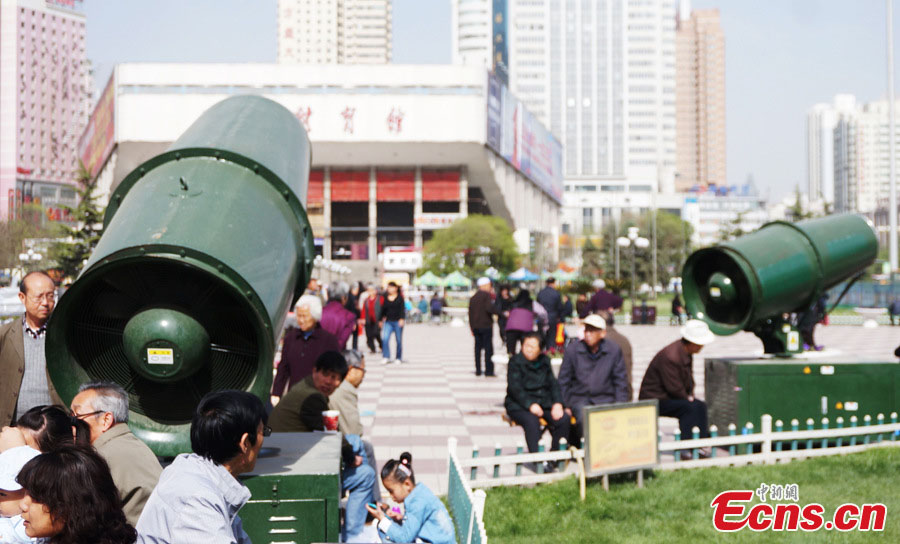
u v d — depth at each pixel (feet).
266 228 15.34
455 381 52.60
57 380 13.67
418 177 316.81
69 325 13.65
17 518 10.76
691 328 28.43
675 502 22.86
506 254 265.75
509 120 325.21
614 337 34.32
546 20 614.75
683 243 287.07
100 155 328.29
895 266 153.07
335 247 353.72
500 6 611.88
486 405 42.01
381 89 283.38
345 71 282.97
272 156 17.66
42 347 17.31
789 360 30.55
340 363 19.11
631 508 22.35
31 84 492.95
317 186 318.65
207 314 13.56
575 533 20.17
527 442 26.89
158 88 277.85
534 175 380.99
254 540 13.05
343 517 19.01
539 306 55.11
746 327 30.60
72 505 8.36
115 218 15.19
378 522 18.43
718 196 627.87
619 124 613.52
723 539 19.65
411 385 50.42
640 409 24.76
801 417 29.55
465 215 317.01
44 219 165.99
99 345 13.87
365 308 73.31
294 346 25.32
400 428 35.55
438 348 82.12
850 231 32.22
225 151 16.55
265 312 13.46
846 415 29.76
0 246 128.16
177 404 14.01
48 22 505.25
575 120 614.75
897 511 21.93
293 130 20.42
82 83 533.96
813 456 28.55
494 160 316.81
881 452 28.45
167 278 13.38
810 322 40.65
